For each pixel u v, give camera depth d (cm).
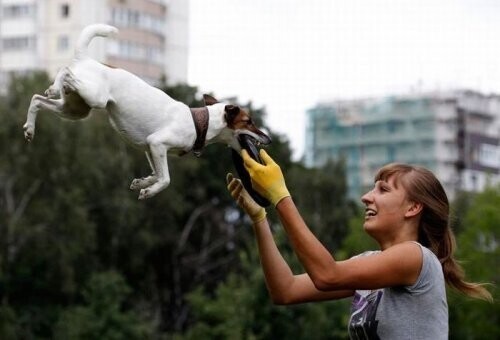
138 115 597
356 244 4200
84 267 4131
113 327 3775
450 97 9969
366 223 605
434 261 578
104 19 7044
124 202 4200
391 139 10075
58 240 3931
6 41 7125
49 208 3903
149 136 600
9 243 3919
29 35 7062
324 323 3209
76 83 584
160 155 599
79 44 595
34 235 3903
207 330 3469
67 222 3919
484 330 3703
